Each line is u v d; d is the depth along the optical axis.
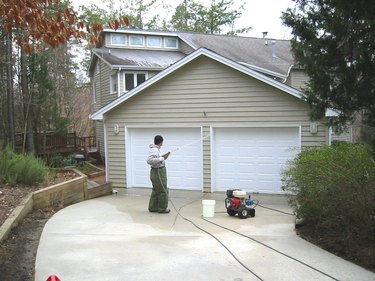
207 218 8.41
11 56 15.82
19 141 17.98
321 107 6.10
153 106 12.50
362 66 5.42
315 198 6.52
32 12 4.60
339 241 5.93
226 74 11.57
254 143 11.59
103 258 5.56
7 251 5.67
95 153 21.44
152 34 21.66
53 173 11.55
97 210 9.28
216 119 11.79
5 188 9.12
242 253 5.79
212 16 33.22
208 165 11.95
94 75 23.92
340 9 5.30
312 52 5.79
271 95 11.15
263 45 22.56
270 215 8.75
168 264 5.32
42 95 17.69
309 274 4.95
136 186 13.08
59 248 6.02
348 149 7.33
